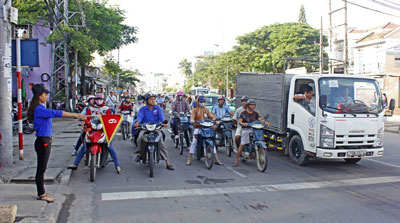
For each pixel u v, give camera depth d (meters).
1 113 7.00
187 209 5.06
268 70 40.41
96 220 4.59
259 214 4.90
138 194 5.78
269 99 9.82
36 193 5.41
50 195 5.42
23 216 4.36
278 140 9.38
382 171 7.89
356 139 7.63
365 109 7.84
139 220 4.60
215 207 5.17
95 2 25.23
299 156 8.42
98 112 7.83
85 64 26.55
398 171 7.91
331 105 7.73
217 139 10.04
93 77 36.41
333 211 5.07
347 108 7.67
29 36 22.88
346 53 23.09
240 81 12.34
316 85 7.80
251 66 42.47
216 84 60.53
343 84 7.97
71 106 22.08
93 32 23.77
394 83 25.91
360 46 31.45
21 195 5.29
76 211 4.94
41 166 5.00
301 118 8.23
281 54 36.97
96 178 6.84
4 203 4.84
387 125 19.28
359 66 31.36
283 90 8.98
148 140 7.12
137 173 7.33
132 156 9.32
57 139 11.70
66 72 20.95
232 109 17.45
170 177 7.01
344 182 6.81
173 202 5.38
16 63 7.83
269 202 5.46
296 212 5.00
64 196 5.55
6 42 7.05
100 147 6.83
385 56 26.70
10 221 4.09
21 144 7.83
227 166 8.23
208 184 6.50
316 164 8.62
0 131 6.98
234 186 6.38
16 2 19.86
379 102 8.11
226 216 4.80
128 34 29.34
